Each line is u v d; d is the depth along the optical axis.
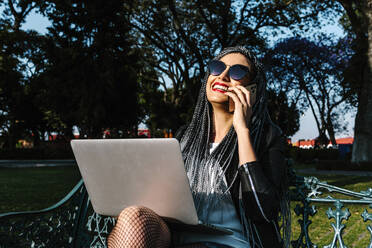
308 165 26.27
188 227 1.83
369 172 17.55
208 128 2.25
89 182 1.91
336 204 2.10
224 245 1.82
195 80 25.84
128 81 27.48
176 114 35.97
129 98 28.42
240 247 1.85
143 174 1.70
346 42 28.66
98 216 2.57
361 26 19.50
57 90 25.73
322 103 33.25
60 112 27.67
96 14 22.36
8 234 2.04
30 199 8.25
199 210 2.03
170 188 1.67
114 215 1.95
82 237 2.53
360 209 6.42
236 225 1.97
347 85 29.03
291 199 2.23
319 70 30.55
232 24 21.72
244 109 2.02
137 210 1.67
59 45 24.53
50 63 25.98
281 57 29.58
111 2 22.11
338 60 29.30
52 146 36.31
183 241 1.93
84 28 23.64
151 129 44.31
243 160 1.87
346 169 18.77
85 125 28.67
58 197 8.62
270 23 20.56
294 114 37.75
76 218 2.52
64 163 27.50
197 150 2.22
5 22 29.17
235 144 2.09
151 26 23.03
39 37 30.44
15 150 34.06
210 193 2.02
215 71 2.16
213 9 19.69
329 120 33.84
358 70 21.50
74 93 25.70
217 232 1.80
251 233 1.92
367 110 19.17
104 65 25.69
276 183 1.93
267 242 1.91
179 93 37.50
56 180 13.36
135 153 1.67
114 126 30.38
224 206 2.00
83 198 2.58
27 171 18.69
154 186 1.70
